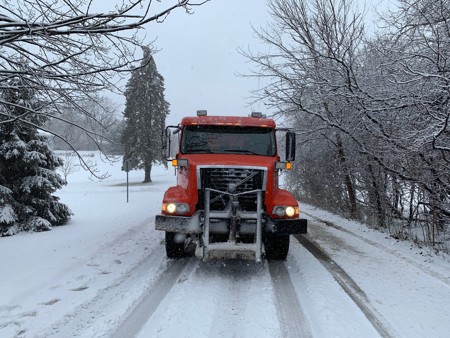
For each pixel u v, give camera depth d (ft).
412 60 28.91
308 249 28.35
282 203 21.79
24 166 38.24
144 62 22.61
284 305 16.72
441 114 24.58
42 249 27.89
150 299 17.31
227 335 13.88
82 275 21.09
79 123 24.81
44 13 19.26
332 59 34.30
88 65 21.36
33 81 20.63
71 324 14.73
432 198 30.53
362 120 32.50
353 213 47.55
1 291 18.38
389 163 35.55
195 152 24.63
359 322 14.73
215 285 19.11
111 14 18.67
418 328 14.39
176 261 24.16
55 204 40.04
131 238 32.27
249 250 20.24
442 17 24.90
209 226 20.83
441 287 19.17
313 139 45.34
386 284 19.58
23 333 14.02
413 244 30.04
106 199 76.48
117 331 13.99
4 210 35.12
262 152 24.77
